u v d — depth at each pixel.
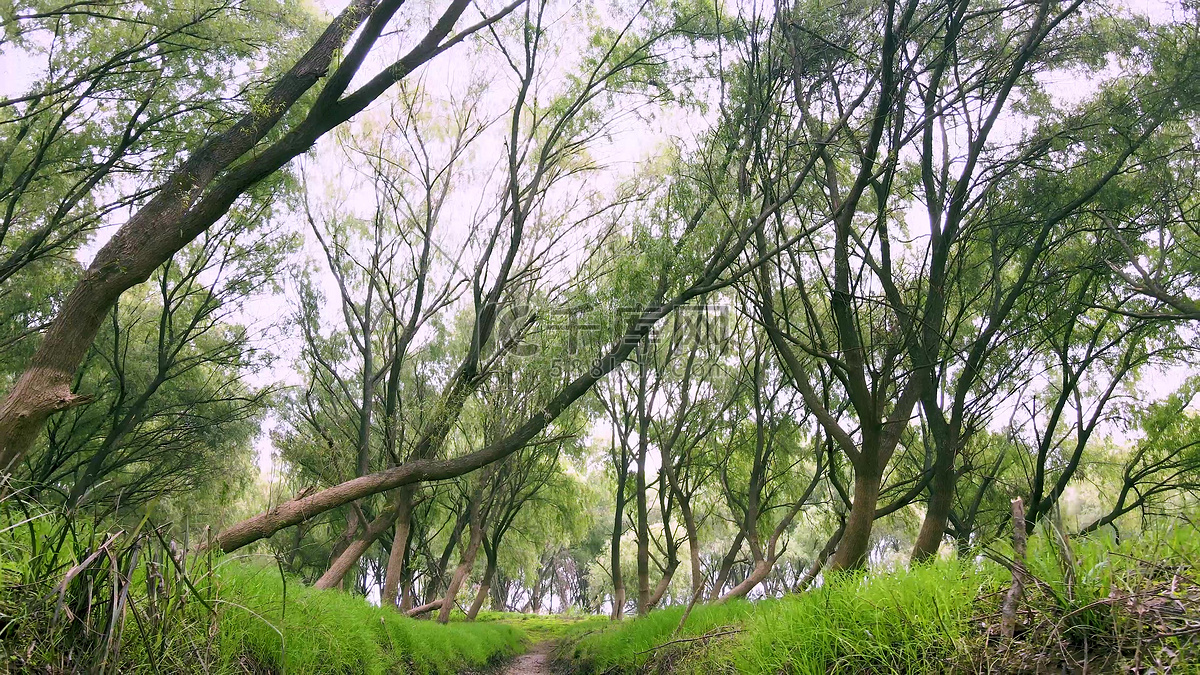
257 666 4.79
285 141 8.70
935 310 10.28
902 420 9.73
